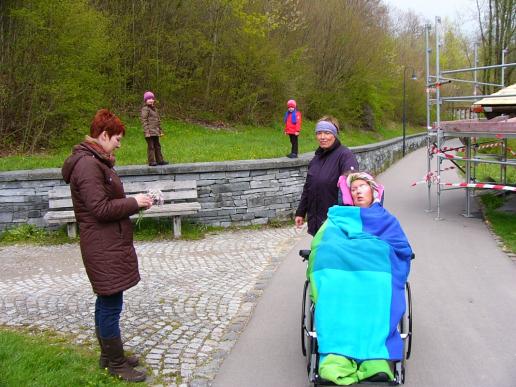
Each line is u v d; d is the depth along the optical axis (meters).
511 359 4.41
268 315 5.52
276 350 4.68
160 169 9.57
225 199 9.96
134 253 4.04
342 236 4.17
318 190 5.06
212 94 21.53
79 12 14.16
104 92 17.06
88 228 3.86
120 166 9.93
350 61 30.11
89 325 5.25
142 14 18.59
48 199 9.24
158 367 4.37
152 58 19.19
